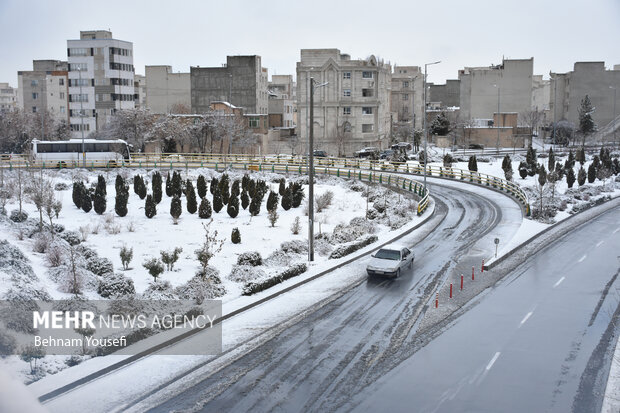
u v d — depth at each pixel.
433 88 165.00
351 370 18.86
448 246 38.28
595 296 27.92
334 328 22.80
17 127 101.88
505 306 26.19
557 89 136.12
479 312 25.25
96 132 107.06
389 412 16.06
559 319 24.47
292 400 16.70
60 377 17.30
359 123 98.31
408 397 17.02
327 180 65.06
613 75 130.38
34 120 104.25
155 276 26.83
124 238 37.72
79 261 28.64
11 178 57.03
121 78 118.44
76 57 117.31
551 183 65.00
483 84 129.25
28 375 17.11
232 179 64.69
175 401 16.48
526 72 127.19
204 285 25.56
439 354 20.38
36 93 130.38
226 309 24.09
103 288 24.52
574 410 16.36
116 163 71.50
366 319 23.97
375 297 27.09
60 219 43.62
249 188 54.16
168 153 82.62
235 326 22.69
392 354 20.31
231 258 32.88
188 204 47.44
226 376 18.19
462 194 60.59
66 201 51.38
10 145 100.50
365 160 82.38
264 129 103.38
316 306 25.55
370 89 99.06
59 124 110.88
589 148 109.25
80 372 17.69
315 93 98.62
